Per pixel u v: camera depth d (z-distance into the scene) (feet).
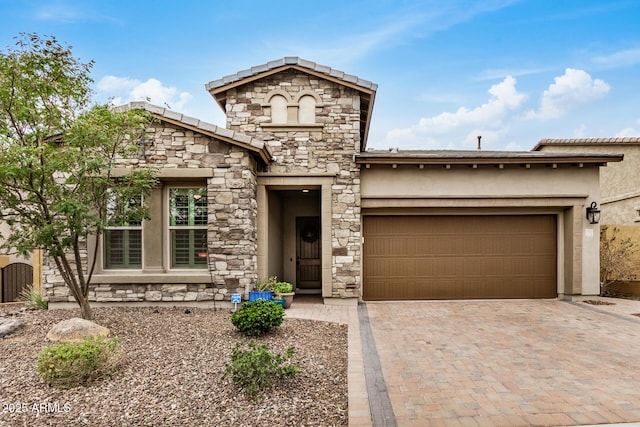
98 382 14.47
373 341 21.06
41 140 22.13
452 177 32.83
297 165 31.99
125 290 28.27
